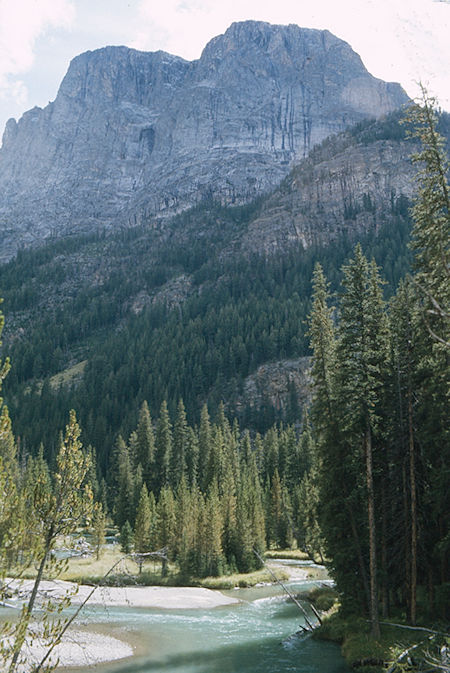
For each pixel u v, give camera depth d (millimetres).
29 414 157000
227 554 70938
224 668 31766
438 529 33219
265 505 93875
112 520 113562
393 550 34875
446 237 25312
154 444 114000
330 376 37781
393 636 30094
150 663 33281
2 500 13758
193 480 103625
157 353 187875
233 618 46156
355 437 35656
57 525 15570
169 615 47219
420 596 35750
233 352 175375
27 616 13445
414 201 28594
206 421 117375
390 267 187375
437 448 32219
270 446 114875
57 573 15250
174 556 68375
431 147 26734
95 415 158750
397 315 35250
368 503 33219
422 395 33062
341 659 31094
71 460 16359
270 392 161375
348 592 35938
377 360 34375
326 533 37000
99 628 42000
